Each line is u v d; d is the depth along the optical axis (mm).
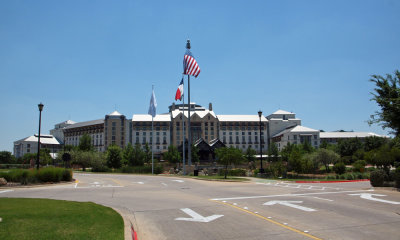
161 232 10086
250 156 106875
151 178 42156
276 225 10812
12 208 11789
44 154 112750
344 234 9539
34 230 8445
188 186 27703
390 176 24219
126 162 85188
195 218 12219
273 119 164500
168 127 150125
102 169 75438
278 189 24031
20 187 26016
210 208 14516
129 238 8320
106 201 17016
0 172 28891
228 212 13406
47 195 19453
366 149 93125
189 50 49406
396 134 21781
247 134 158750
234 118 160625
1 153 135000
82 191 22547
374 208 14258
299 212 13289
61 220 9867
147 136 149000
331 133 157000
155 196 19484
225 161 39500
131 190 23656
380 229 10188
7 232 8141
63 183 30109
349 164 93312
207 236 9492
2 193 20734
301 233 9672
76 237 7992
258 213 13086
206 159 94188
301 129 147500
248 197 18547
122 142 155375
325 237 9188
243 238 9172
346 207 14547
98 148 158500
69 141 181375
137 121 149125
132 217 12289
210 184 30125
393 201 16438
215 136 153000
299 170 51000
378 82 21547
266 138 162125
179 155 88375
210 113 155375
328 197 18250
